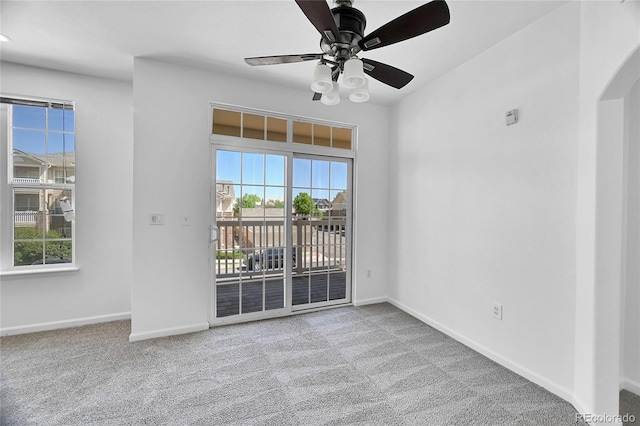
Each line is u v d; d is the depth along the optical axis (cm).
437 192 296
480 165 247
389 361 234
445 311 285
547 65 196
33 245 288
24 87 276
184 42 237
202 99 284
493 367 225
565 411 176
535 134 203
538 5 187
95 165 301
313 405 182
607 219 162
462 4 185
